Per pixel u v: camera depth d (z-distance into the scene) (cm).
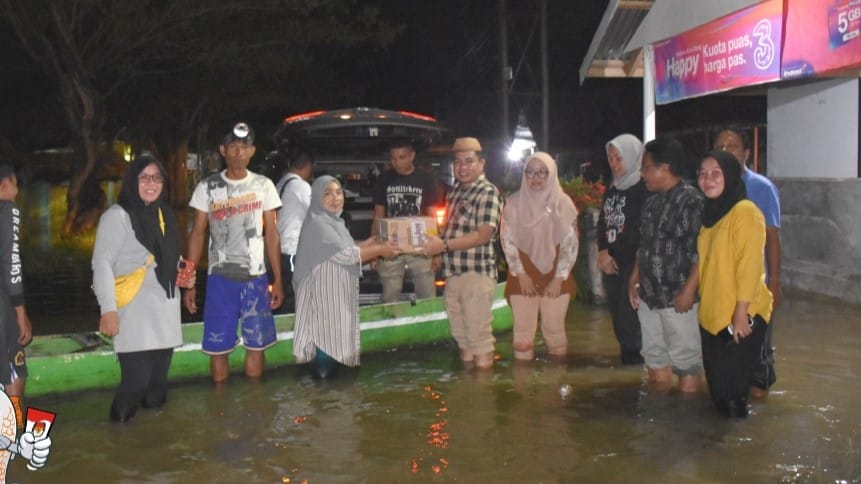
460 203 720
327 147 908
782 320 859
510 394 638
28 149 2759
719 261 552
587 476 471
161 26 2062
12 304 554
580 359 744
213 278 671
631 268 704
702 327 571
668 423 559
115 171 2736
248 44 2203
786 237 1084
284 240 790
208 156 4288
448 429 557
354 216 873
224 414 596
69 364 643
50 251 1627
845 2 797
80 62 1889
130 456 513
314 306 684
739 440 522
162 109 2561
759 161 1514
